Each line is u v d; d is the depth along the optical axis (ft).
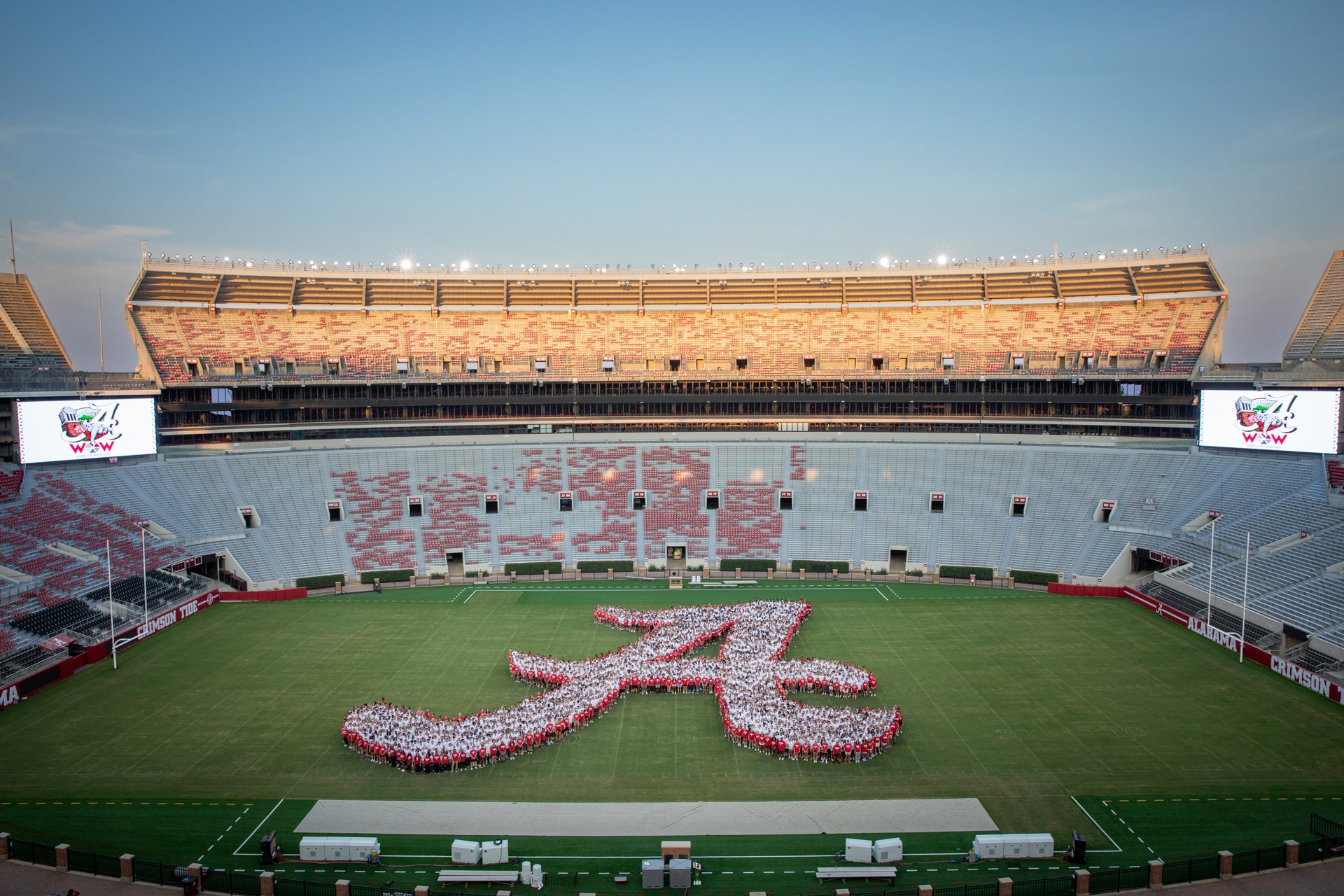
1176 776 150.10
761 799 144.77
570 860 127.24
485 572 293.02
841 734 160.35
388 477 322.14
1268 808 139.23
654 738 167.84
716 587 279.08
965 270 361.30
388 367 345.72
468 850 125.80
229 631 232.73
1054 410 339.98
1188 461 297.33
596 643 222.69
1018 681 194.08
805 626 236.22
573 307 366.43
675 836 133.80
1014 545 290.97
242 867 125.18
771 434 352.69
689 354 359.66
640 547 303.89
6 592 217.15
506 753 159.12
